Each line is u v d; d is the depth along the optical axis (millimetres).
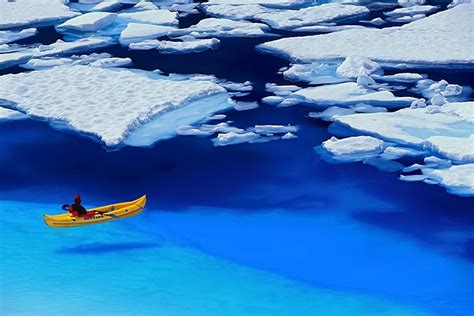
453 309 21359
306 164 32031
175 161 32625
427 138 33406
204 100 39438
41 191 30312
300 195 29328
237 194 29578
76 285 22359
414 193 29078
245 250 25266
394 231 26391
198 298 21641
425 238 25859
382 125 35000
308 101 38875
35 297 21359
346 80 42031
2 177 31625
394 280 23219
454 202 28266
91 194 29922
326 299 21859
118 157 33125
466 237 25859
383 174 30781
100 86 40812
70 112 37406
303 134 35062
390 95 38875
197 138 34844
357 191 29516
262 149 33531
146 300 21406
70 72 43125
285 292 22250
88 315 20172
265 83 42219
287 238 26078
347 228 26656
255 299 21797
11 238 26203
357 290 22578
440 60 43656
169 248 25406
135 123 35875
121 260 24391
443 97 37938
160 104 37781
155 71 44250
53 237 26266
